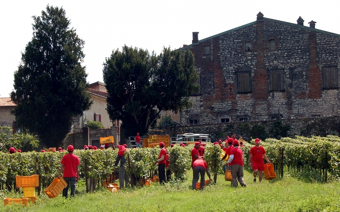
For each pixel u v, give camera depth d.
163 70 40.19
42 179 17.38
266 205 11.30
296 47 48.69
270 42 49.53
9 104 44.50
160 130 42.88
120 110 40.66
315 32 48.25
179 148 18.83
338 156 15.95
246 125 42.84
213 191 14.89
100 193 16.23
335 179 15.70
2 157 16.09
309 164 18.14
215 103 49.97
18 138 32.22
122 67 38.88
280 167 20.03
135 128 40.31
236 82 49.75
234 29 50.19
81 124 47.12
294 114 48.16
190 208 11.65
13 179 16.64
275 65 49.12
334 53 47.56
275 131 42.09
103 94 54.84
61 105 36.91
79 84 37.41
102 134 39.94
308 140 28.81
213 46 50.59
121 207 12.48
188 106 41.69
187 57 42.25
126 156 17.95
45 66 37.00
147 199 13.72
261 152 17.50
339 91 47.12
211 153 17.84
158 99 39.19
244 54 49.84
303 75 48.28
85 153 17.08
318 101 47.66
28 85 36.16
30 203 13.66
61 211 12.50
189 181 19.42
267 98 48.94
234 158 16.06
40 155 17.28
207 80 50.41
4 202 13.61
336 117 40.88
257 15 49.91
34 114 35.75
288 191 13.20
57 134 36.81
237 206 11.30
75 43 38.84
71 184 14.82
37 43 36.94
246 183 17.20
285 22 49.00
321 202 10.75
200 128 43.47
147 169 18.73
